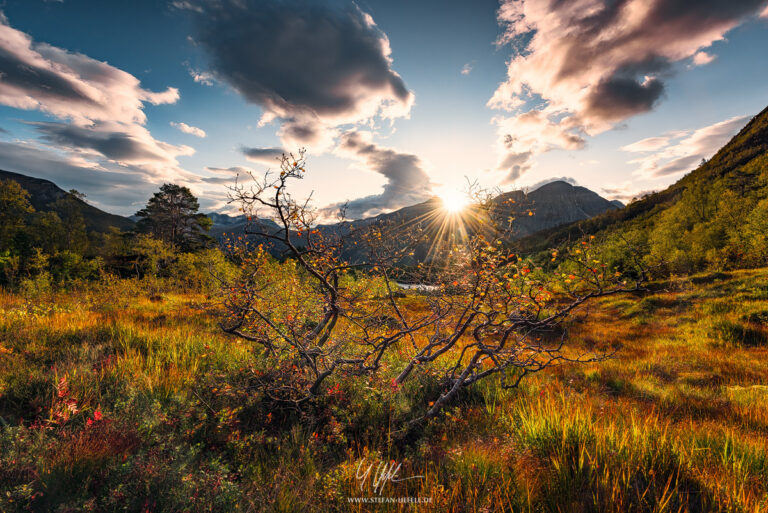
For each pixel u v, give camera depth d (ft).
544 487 9.28
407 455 11.83
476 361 15.79
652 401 22.15
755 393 23.40
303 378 13.83
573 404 16.88
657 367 32.17
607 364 32.83
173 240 143.43
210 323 25.62
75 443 9.32
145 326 24.07
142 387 13.85
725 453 10.76
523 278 12.80
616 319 66.59
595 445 10.75
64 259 89.45
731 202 130.21
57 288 43.04
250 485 9.21
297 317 16.75
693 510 8.46
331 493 8.75
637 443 10.98
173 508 7.53
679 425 14.89
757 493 8.92
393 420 13.57
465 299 14.17
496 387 19.36
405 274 14.97
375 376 15.20
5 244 97.50
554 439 11.50
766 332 43.09
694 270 106.73
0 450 8.46
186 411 11.90
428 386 17.65
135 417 11.20
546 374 27.12
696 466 10.00
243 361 16.07
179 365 17.07
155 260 83.82
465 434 13.53
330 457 11.48
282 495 8.69
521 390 19.67
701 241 128.67
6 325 20.52
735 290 63.62
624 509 8.33
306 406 13.74
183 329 23.88
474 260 12.96
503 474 9.72
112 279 43.73
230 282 15.06
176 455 9.29
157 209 146.41
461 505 8.55
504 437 12.66
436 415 14.84
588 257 12.80
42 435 9.32
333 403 13.97
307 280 17.99
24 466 7.91
